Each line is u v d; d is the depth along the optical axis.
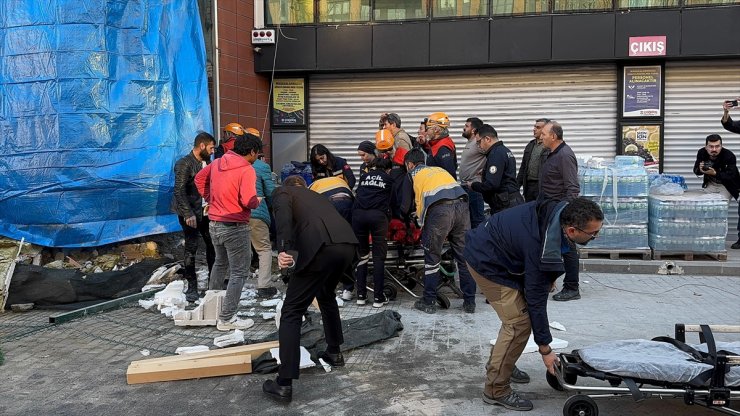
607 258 7.95
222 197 5.28
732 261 7.66
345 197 6.34
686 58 9.16
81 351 4.89
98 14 6.65
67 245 6.62
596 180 7.83
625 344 3.86
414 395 4.01
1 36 6.57
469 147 7.09
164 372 4.26
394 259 6.52
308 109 10.34
